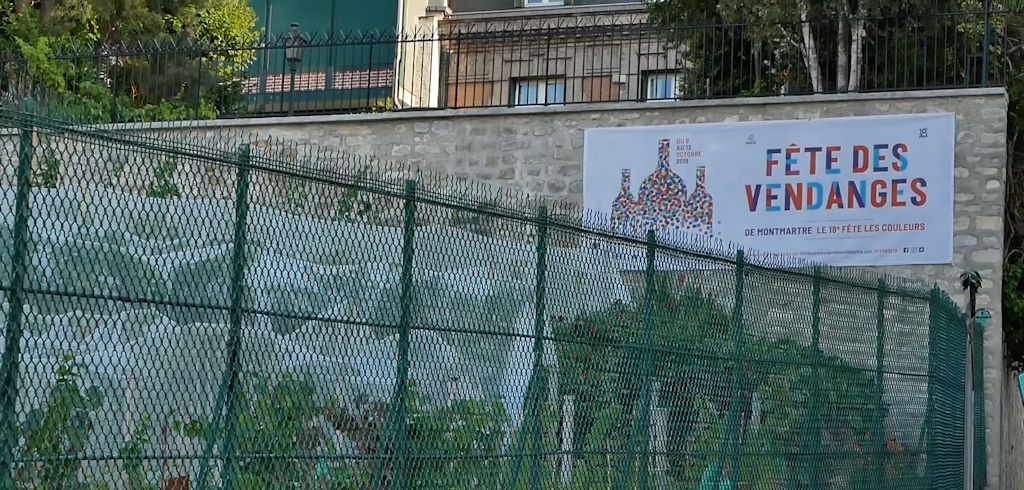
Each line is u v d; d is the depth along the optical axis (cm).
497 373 825
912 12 1791
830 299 1170
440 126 1786
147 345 621
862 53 1883
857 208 1645
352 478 725
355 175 738
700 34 1944
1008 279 1803
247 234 670
